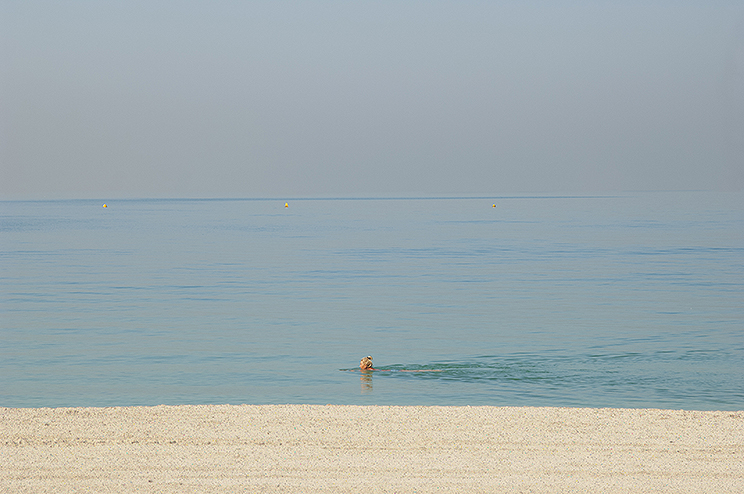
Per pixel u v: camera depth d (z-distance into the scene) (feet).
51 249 318.86
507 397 71.67
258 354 100.73
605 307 148.77
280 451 48.98
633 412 59.72
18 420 57.26
